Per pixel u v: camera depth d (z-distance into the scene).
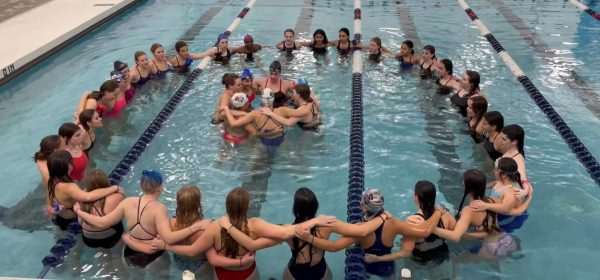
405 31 9.29
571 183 4.69
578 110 6.09
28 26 8.92
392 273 3.54
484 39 8.79
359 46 8.19
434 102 6.34
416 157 5.14
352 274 3.44
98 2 10.76
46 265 3.63
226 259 3.37
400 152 5.23
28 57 7.51
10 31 8.63
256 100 6.46
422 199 3.62
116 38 9.10
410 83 6.91
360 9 10.97
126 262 3.62
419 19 10.14
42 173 4.19
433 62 7.25
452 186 4.64
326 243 3.36
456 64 7.59
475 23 9.80
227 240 3.32
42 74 7.38
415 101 6.38
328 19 10.24
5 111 6.18
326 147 5.34
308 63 7.67
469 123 5.63
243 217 3.35
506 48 8.34
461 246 3.77
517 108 6.15
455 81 6.68
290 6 11.30
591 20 10.03
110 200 3.81
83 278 3.52
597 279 3.53
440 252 3.68
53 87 6.89
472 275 3.53
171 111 6.11
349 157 5.14
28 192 4.58
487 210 3.76
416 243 3.65
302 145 5.38
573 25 9.70
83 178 4.70
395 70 7.37
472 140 5.45
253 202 4.46
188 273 3.29
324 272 3.52
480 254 3.72
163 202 4.42
